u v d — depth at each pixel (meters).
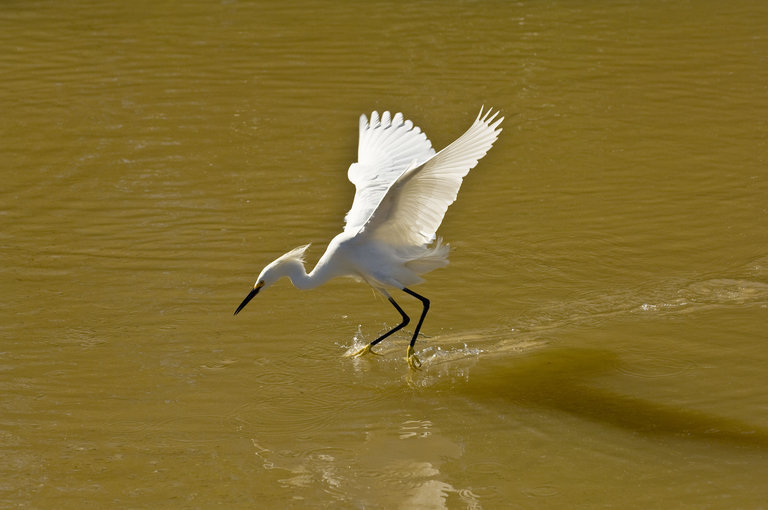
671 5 28.23
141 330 11.36
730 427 9.34
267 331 11.48
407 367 10.78
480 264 13.30
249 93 20.80
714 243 13.78
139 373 10.42
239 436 9.27
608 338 11.27
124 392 10.04
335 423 9.56
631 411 9.70
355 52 23.75
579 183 16.16
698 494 8.23
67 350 10.85
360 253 10.34
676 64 22.78
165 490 8.34
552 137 18.27
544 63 22.91
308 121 19.12
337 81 21.58
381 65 22.72
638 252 13.57
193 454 8.94
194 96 20.61
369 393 10.18
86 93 20.73
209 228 14.35
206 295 12.27
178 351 10.92
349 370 10.66
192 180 16.19
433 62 22.94
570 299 12.28
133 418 9.55
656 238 14.00
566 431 9.35
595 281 12.76
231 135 18.34
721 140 17.98
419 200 9.65
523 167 16.91
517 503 8.16
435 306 12.20
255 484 8.45
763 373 10.33
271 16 27.09
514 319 11.84
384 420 9.63
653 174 16.45
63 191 15.62
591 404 9.85
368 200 10.80
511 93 20.77
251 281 12.70
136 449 9.00
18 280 12.55
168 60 23.11
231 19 26.80
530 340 11.31
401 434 9.36
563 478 8.53
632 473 8.59
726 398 9.88
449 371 10.66
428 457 8.93
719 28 25.84
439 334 11.54
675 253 13.51
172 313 11.79
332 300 12.37
